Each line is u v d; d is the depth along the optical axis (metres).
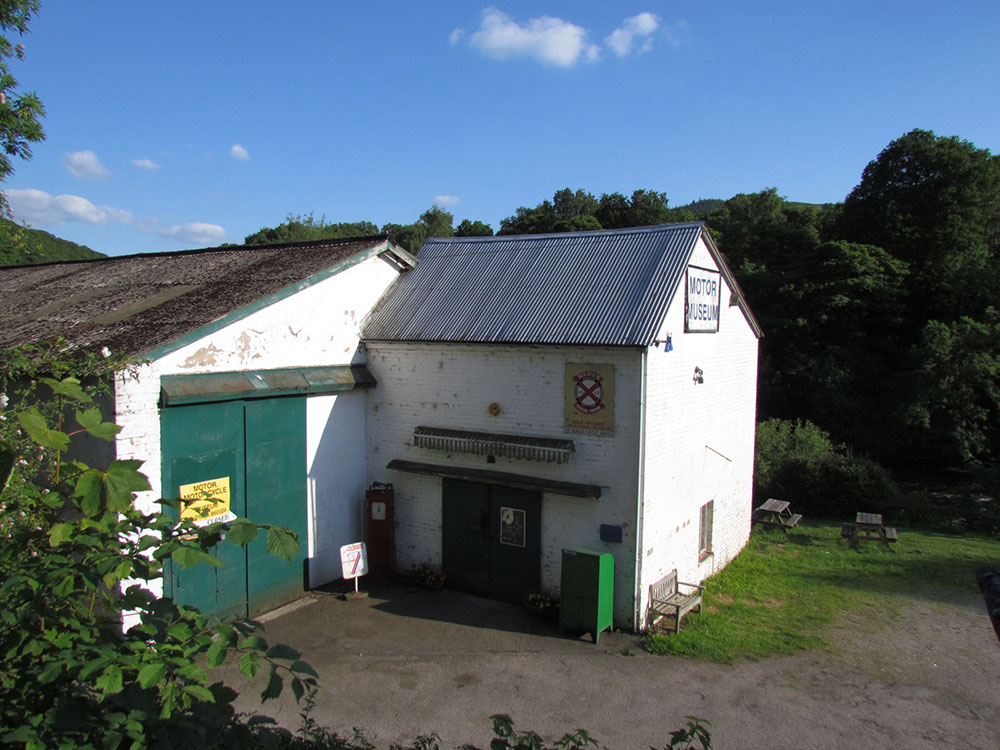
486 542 11.42
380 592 11.52
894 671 9.45
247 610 10.26
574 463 10.52
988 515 19.45
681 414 11.45
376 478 12.45
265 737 3.23
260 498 10.44
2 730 2.78
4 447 3.16
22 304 13.80
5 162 14.20
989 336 28.48
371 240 12.73
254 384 10.13
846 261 33.50
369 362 12.45
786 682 8.94
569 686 8.49
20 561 3.26
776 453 21.83
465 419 11.50
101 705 3.00
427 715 7.67
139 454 8.64
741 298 14.00
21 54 13.56
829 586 13.41
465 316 11.75
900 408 29.38
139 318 10.48
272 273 11.89
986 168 35.97
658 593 10.66
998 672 9.48
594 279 11.45
